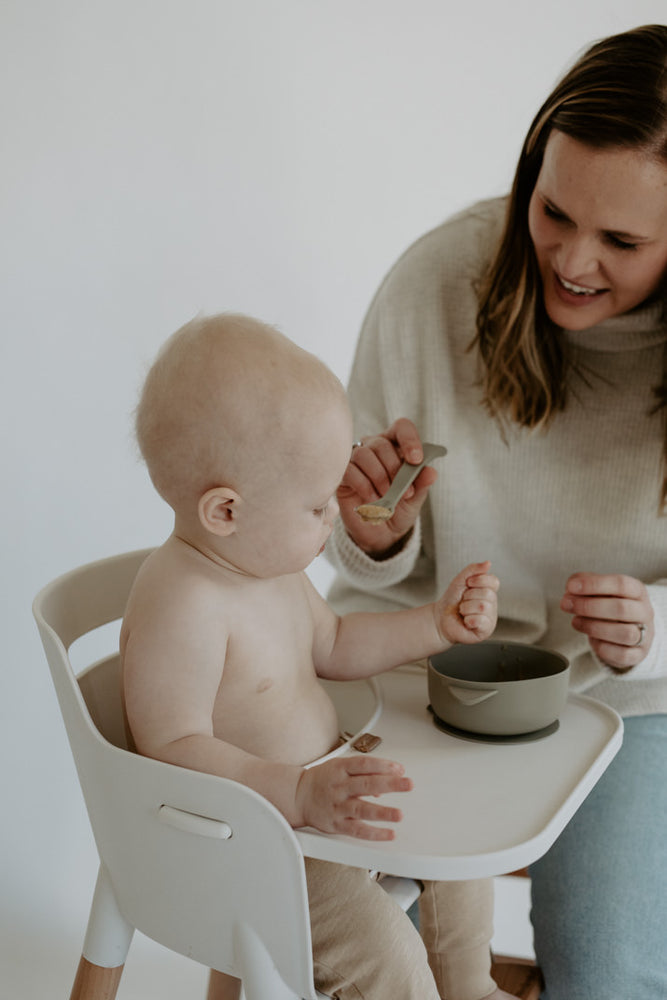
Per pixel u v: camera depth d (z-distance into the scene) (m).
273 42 1.48
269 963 0.74
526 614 1.31
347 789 0.70
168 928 0.79
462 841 0.72
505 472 1.29
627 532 1.25
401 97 1.48
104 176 1.51
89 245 1.52
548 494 1.27
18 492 1.56
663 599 1.10
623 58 1.03
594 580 1.03
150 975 1.45
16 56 1.47
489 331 1.25
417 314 1.31
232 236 1.54
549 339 1.21
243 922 0.74
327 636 0.96
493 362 1.25
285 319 1.57
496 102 1.45
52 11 1.46
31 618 1.56
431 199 1.51
